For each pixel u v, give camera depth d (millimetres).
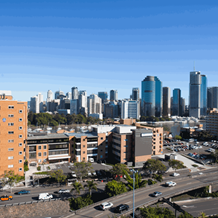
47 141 124625
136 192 83312
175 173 116438
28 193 85875
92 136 134000
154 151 159625
